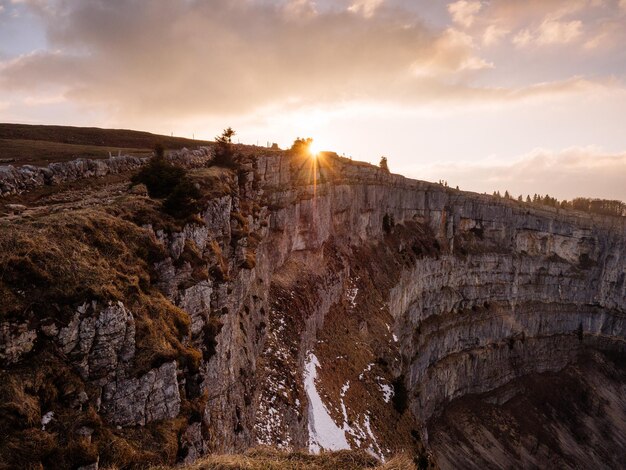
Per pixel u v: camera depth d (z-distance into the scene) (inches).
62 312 594.6
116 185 1275.8
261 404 1363.2
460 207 5088.6
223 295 1058.7
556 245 5974.4
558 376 5324.8
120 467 569.0
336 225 3122.5
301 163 2728.8
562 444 4357.8
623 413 5211.6
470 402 4266.7
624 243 6112.2
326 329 2285.9
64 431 540.7
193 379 776.3
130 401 635.5
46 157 1673.2
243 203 1756.9
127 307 685.9
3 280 574.6
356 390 2048.5
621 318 6043.3
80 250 692.1
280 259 2260.1
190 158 1863.9
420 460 1987.0
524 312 5315.0
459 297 4665.4
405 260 3875.5
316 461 666.2
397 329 3024.1
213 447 820.0
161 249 842.8
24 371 540.4
